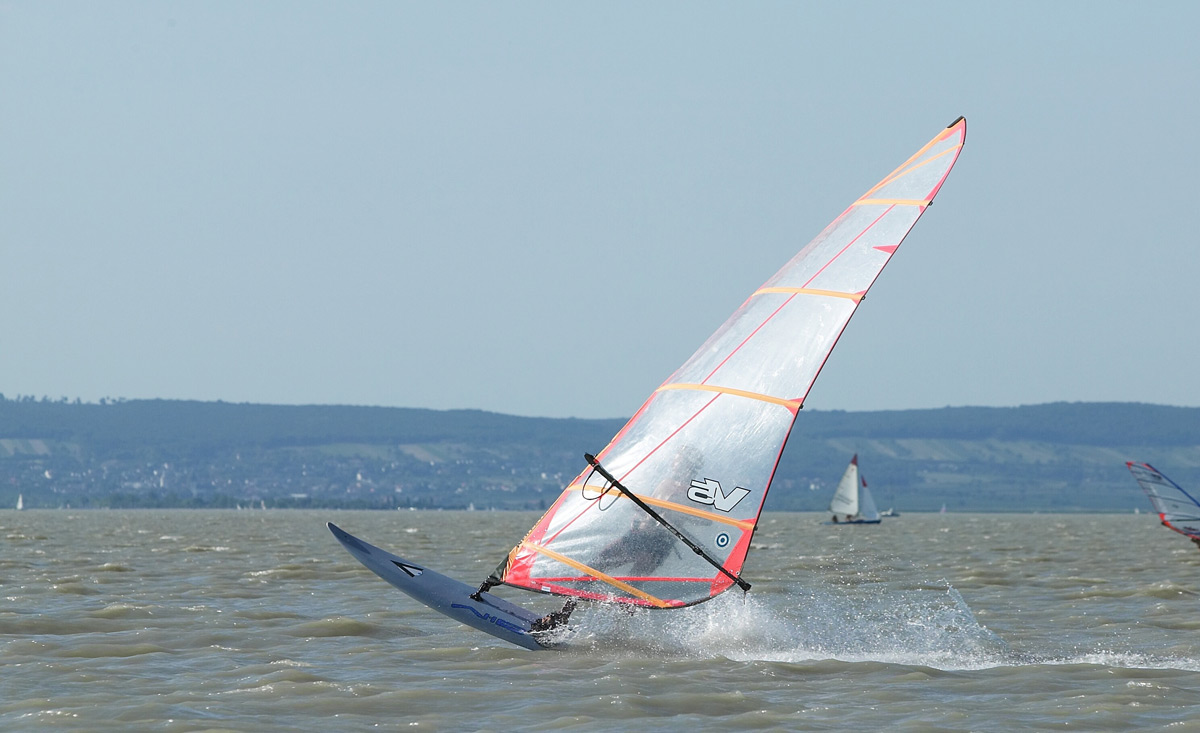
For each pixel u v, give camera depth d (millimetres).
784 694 53312
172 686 54375
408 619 78750
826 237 59938
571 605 66375
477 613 63938
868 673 58844
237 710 49406
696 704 50969
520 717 48500
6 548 171750
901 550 199625
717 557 57250
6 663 60344
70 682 55281
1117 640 73062
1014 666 61812
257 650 65375
